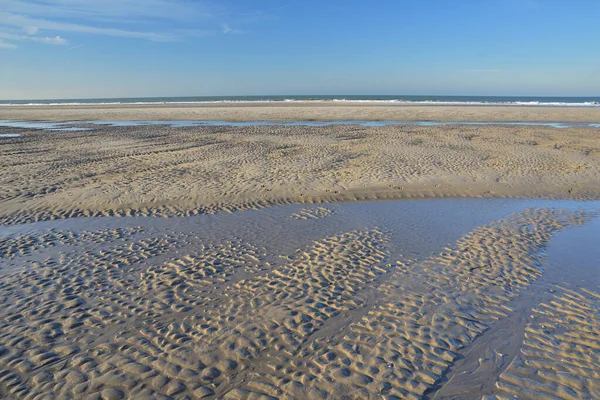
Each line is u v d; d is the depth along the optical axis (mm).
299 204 9938
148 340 4438
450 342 4359
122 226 8391
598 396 3580
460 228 8141
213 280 5895
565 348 4254
